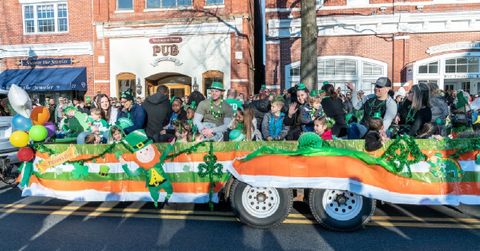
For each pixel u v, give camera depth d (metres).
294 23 15.28
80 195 5.38
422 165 4.60
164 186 5.16
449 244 4.18
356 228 4.54
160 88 6.44
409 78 14.43
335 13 15.16
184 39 16.06
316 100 5.97
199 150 5.07
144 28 16.25
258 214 4.69
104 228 4.83
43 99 17.72
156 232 4.67
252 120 6.27
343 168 4.48
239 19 15.54
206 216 5.25
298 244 4.25
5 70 17.80
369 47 15.09
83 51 17.12
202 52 15.98
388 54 14.97
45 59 17.44
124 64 16.56
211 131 5.60
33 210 5.62
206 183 5.06
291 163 4.56
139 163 5.23
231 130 6.05
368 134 4.68
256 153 4.69
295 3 15.25
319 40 15.41
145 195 5.22
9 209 5.68
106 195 5.31
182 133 5.96
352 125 5.91
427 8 14.55
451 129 6.59
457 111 6.62
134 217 5.25
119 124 5.81
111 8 16.59
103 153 5.32
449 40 14.59
